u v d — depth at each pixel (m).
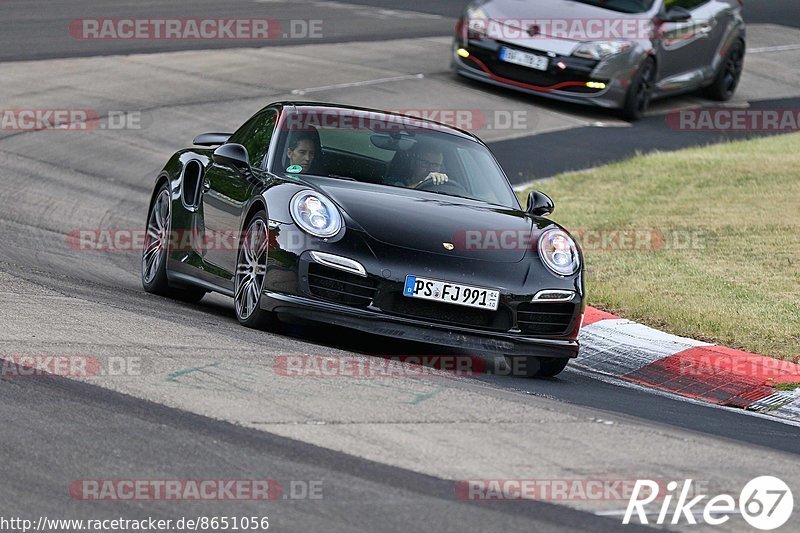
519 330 24.81
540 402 21.48
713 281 35.16
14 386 18.77
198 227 29.31
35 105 55.88
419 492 15.52
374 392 20.20
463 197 27.73
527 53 62.28
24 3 82.50
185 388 19.31
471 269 24.44
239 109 57.53
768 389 26.44
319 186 25.88
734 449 19.67
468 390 21.47
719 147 55.91
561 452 17.95
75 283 29.28
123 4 84.62
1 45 67.69
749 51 83.88
